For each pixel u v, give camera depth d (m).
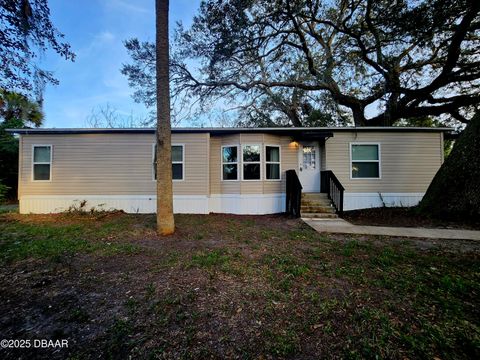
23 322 2.40
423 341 1.98
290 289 2.91
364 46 10.56
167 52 5.64
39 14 6.29
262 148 9.20
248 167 9.20
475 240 4.98
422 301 2.60
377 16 8.91
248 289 2.92
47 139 9.05
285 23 10.44
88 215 8.10
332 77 12.38
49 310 2.59
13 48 6.23
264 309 2.49
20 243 4.90
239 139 9.23
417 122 15.42
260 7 9.83
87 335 2.19
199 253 4.22
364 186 9.34
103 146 9.17
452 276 3.20
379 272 3.38
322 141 9.70
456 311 2.40
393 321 2.26
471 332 2.08
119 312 2.51
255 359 1.85
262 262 3.80
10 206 11.44
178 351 1.95
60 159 9.05
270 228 6.42
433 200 7.14
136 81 11.44
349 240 5.11
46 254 4.21
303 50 11.91
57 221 7.29
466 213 6.47
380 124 13.41
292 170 8.70
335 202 8.52
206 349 1.97
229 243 4.92
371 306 2.51
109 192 9.13
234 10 9.56
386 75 10.73
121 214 8.46
